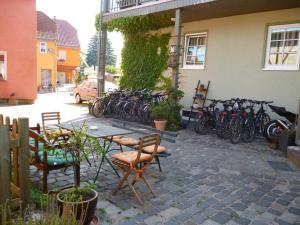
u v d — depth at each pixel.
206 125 8.38
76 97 15.19
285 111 7.31
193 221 3.26
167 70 11.52
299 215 3.53
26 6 14.34
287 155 6.13
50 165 3.69
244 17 8.95
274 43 8.42
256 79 8.74
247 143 7.41
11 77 14.37
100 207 3.49
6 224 2.43
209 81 9.98
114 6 11.16
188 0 7.93
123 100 10.40
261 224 3.28
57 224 2.28
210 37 9.93
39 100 16.70
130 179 4.46
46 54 28.30
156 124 8.34
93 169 4.82
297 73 7.86
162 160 5.62
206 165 5.41
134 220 3.22
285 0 7.24
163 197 3.87
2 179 2.83
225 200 3.87
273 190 4.29
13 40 14.23
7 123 3.31
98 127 5.13
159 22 10.62
